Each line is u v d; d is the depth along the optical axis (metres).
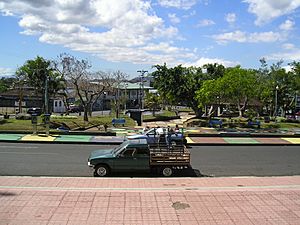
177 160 16.78
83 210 10.68
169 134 24.48
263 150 25.77
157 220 10.00
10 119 41.91
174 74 51.62
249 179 15.05
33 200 11.49
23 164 19.12
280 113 65.00
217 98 45.16
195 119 48.94
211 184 14.02
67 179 14.52
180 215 10.41
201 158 21.89
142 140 17.92
